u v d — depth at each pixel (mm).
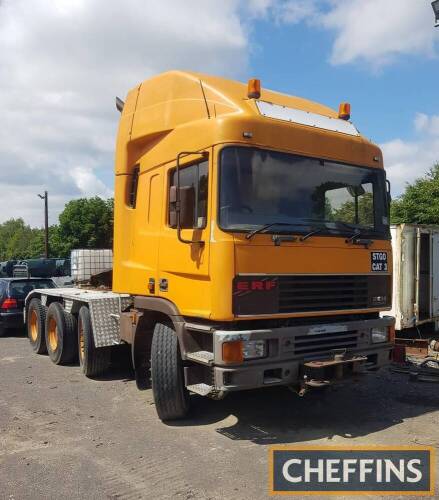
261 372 5109
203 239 5258
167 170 6059
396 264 10305
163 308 5855
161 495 4180
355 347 5828
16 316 13141
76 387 7703
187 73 6164
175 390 5750
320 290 5586
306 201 5633
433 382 7547
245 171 5289
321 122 6066
